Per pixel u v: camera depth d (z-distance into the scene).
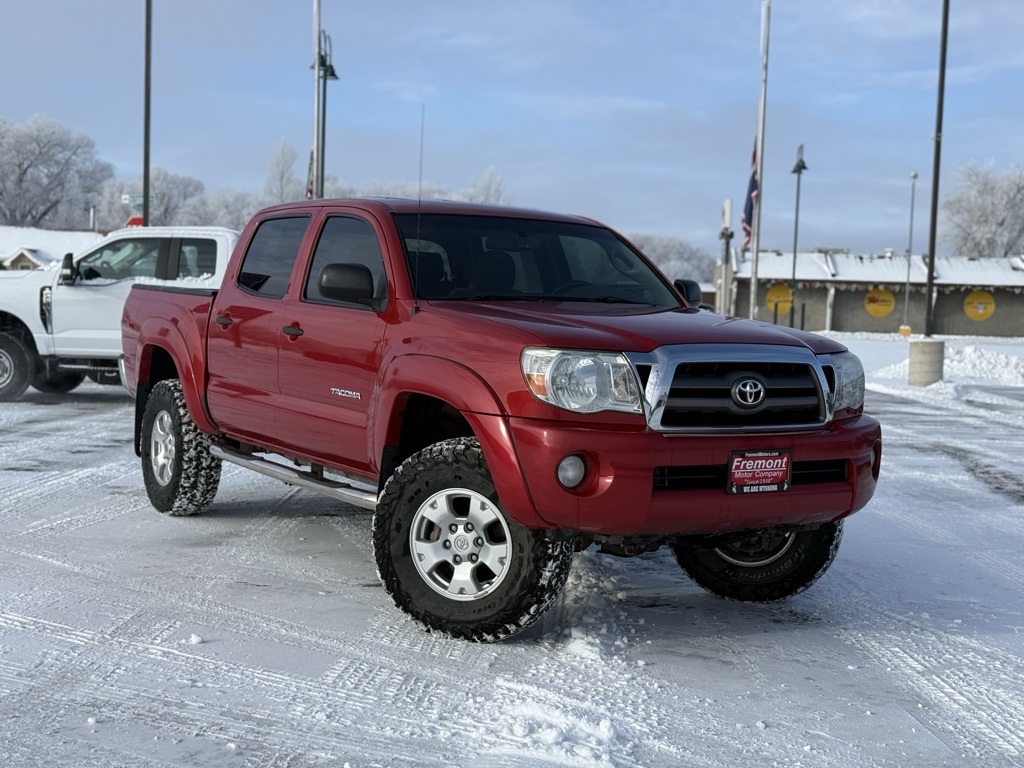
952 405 15.93
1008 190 88.62
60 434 10.25
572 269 5.34
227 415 5.93
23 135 106.31
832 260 59.94
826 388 4.32
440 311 4.50
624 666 4.09
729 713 3.66
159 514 6.67
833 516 4.43
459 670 3.98
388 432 4.52
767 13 29.97
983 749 3.43
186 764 3.13
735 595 5.09
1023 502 8.02
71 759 3.14
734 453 4.05
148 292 6.96
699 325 4.41
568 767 3.14
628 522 3.93
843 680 4.05
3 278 12.98
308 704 3.61
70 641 4.21
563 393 3.95
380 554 4.45
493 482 4.09
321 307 5.14
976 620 4.92
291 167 91.69
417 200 5.45
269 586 5.09
